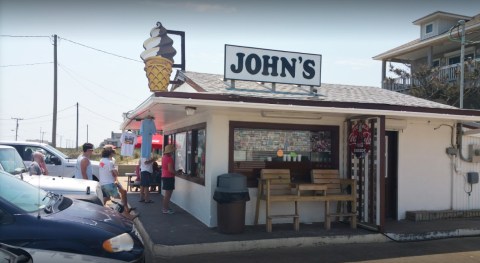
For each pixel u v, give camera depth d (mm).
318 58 9266
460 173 10406
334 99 8789
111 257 4227
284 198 8125
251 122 8664
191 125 10180
